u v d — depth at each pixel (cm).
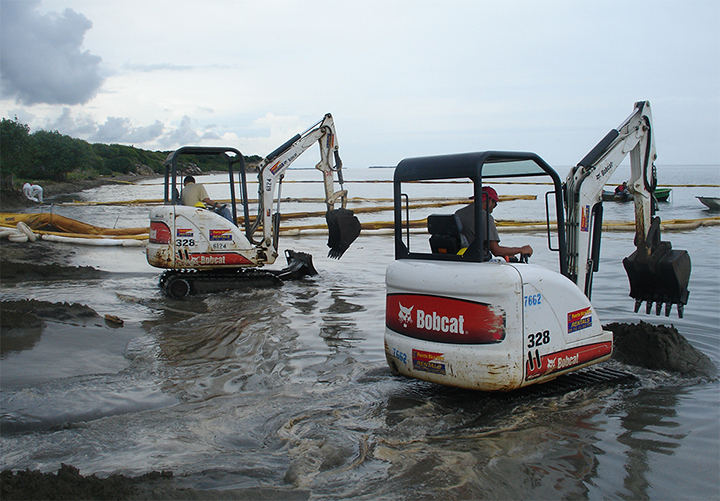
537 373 426
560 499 309
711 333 630
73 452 355
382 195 4353
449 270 430
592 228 548
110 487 281
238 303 828
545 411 426
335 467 341
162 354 576
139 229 1667
